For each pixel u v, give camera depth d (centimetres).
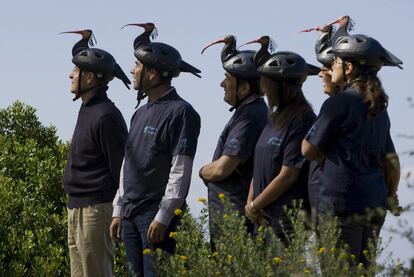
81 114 1992
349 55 1529
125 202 1844
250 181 1753
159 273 1611
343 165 1499
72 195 1988
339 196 1498
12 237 2552
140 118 1847
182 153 1781
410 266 1177
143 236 1811
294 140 1628
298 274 1382
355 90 1521
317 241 1406
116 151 1953
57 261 2520
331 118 1505
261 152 1662
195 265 1523
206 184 1795
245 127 1742
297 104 1656
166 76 1833
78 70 1998
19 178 2759
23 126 2917
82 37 2105
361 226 1499
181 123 1792
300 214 1437
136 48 1920
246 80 1772
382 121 1546
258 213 1647
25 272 2550
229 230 1485
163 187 1806
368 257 1409
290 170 1622
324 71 1731
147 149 1814
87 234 1964
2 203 2614
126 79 2042
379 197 1516
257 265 1440
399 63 1573
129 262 1795
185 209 1802
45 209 2638
